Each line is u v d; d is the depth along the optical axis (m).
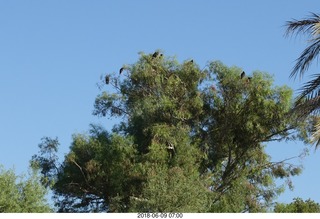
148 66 42.53
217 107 42.72
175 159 39.81
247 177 43.88
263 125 42.31
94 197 43.25
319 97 20.48
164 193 31.33
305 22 20.70
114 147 40.78
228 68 42.25
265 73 42.06
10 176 31.45
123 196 39.59
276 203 42.97
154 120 41.75
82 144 42.53
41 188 32.03
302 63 20.69
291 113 21.33
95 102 44.44
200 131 43.06
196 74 42.44
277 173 43.25
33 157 43.81
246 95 42.09
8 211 30.39
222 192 43.00
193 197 31.98
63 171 43.44
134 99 43.59
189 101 42.12
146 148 41.50
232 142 43.47
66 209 43.34
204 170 43.12
